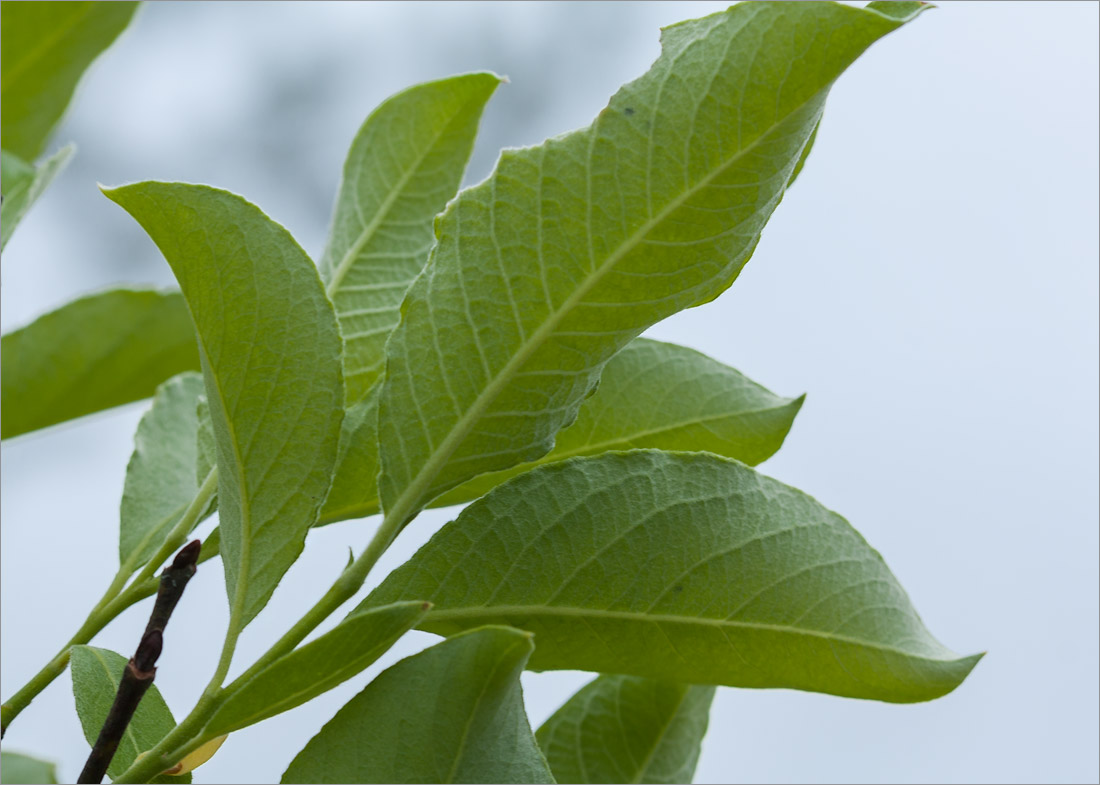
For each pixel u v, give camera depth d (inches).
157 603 22.5
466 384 22.7
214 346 22.7
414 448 22.8
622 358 25.2
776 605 23.6
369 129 26.0
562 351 22.6
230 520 23.0
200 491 24.3
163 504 25.5
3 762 21.3
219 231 22.5
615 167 22.3
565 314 22.5
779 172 22.2
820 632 23.6
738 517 23.5
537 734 25.9
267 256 22.6
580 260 22.4
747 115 22.0
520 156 22.4
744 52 21.9
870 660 23.6
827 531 23.7
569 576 23.3
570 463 23.4
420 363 22.7
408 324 22.7
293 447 22.8
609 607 23.4
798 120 22.0
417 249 25.7
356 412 24.5
